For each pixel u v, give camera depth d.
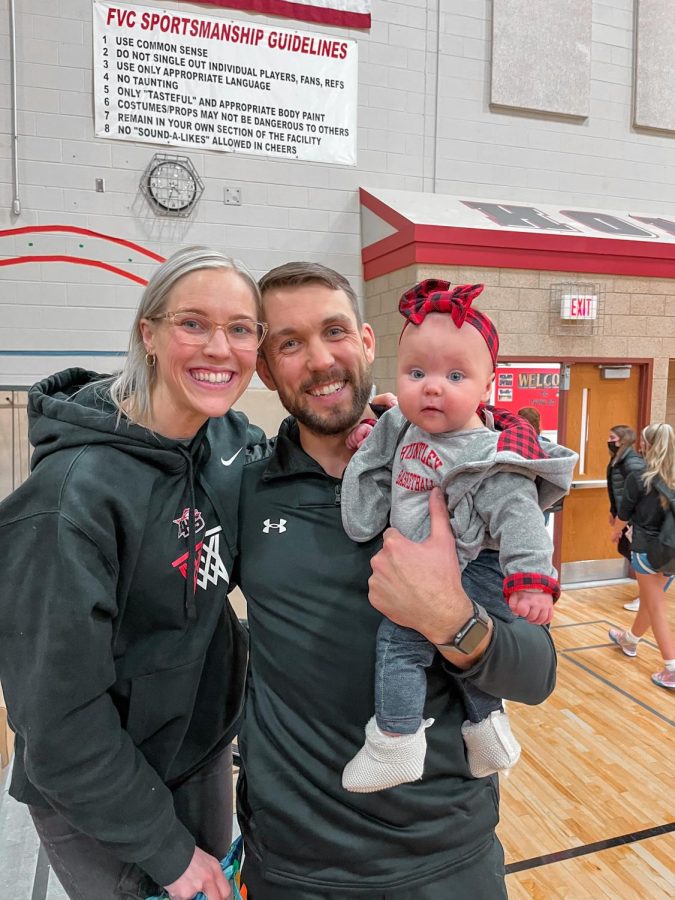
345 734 1.14
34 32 4.47
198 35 4.80
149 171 4.77
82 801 1.05
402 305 1.15
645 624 4.24
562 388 5.28
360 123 5.31
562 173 5.96
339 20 5.14
